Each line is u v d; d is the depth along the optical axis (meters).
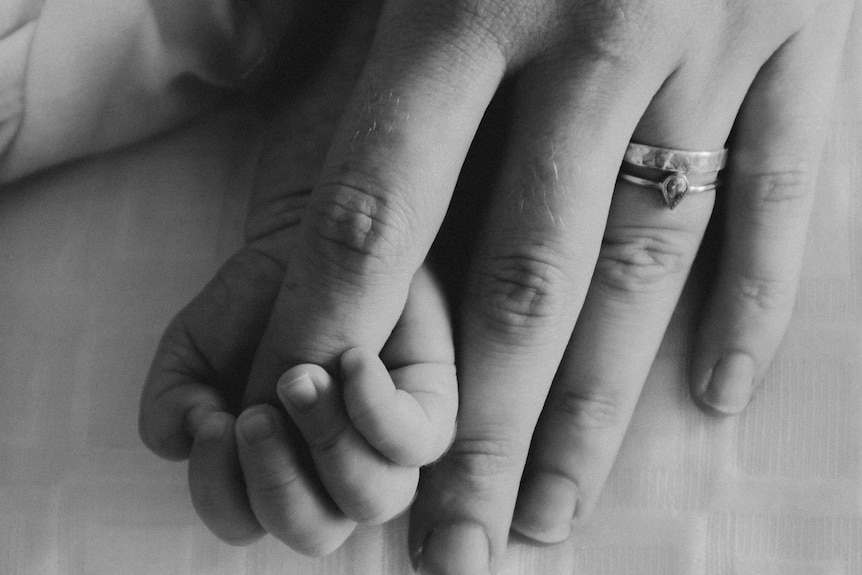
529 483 0.31
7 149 0.32
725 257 0.33
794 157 0.32
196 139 0.34
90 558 0.31
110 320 0.32
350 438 0.28
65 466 0.31
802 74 0.33
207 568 0.31
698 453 0.32
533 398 0.30
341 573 0.31
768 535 0.32
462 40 0.29
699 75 0.31
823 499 0.32
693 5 0.30
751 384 0.32
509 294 0.30
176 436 0.30
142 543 0.31
